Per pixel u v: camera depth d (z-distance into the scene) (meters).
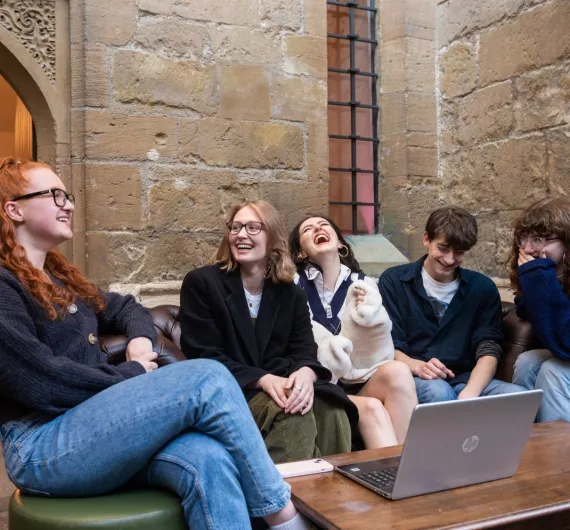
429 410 1.44
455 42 4.08
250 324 2.29
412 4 4.19
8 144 6.81
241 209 2.35
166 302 3.39
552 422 2.14
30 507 1.46
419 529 1.29
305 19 3.78
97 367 1.64
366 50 4.40
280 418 2.04
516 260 2.73
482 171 3.90
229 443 1.49
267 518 1.51
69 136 3.28
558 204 2.60
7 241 1.64
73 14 3.23
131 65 3.32
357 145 4.39
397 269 3.00
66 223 1.76
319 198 3.82
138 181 3.34
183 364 1.57
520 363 2.59
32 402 1.52
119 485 1.54
